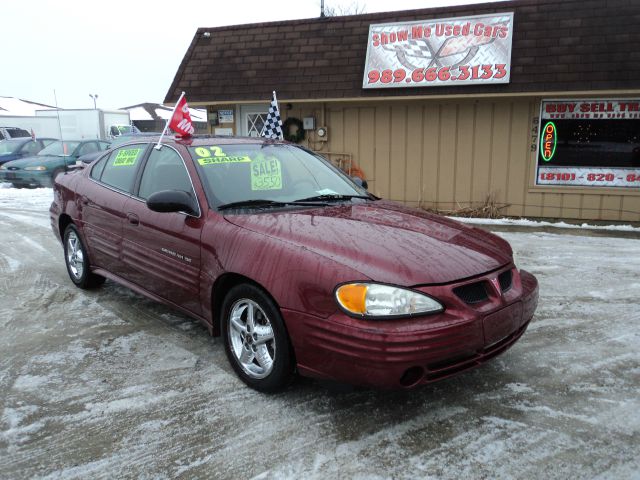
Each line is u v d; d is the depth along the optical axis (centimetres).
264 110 1088
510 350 398
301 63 1020
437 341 272
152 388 341
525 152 942
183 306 390
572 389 340
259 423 302
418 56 938
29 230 855
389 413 312
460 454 274
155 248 401
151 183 424
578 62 856
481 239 349
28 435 292
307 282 290
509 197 966
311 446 281
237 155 415
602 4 887
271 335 319
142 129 3928
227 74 1063
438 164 995
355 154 1043
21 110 4203
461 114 965
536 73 871
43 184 1475
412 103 989
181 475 260
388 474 259
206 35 1115
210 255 348
